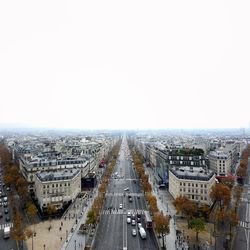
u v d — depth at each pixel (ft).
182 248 642.22
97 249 643.86
